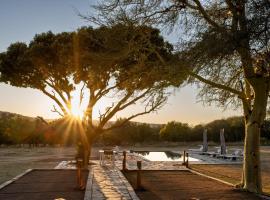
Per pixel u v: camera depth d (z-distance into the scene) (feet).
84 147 91.09
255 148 48.88
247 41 37.96
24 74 97.45
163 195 45.96
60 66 92.68
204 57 40.81
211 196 45.03
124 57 49.39
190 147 203.10
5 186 52.31
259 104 48.78
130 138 231.09
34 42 96.89
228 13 48.44
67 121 118.42
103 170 75.97
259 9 34.60
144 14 46.93
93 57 48.96
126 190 49.19
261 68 44.24
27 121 213.25
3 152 149.89
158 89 49.55
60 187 51.62
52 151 158.10
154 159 114.73
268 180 64.64
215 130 240.94
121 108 97.30
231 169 81.66
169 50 52.34
